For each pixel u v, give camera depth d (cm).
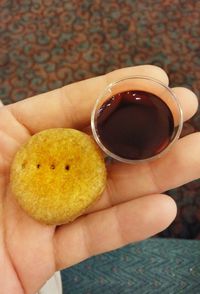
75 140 8
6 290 8
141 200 8
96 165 8
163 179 8
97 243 8
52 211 8
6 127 9
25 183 8
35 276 8
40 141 8
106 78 9
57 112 9
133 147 8
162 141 8
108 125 9
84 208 8
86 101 9
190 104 9
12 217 8
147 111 9
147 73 9
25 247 8
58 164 8
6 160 9
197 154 8
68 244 8
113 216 8
